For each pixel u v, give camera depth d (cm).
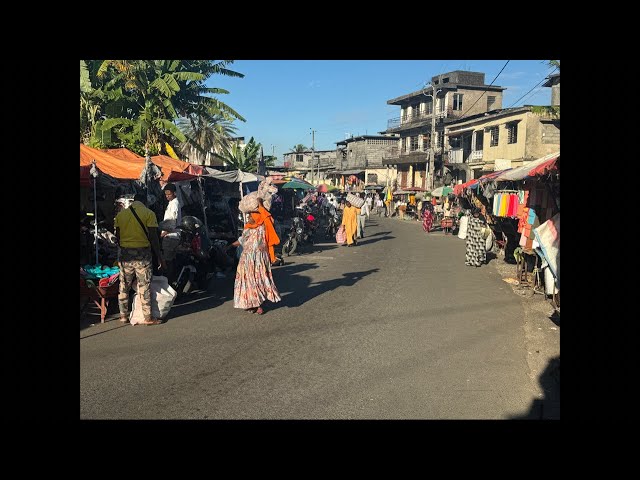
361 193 5747
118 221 662
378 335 650
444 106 4472
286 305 820
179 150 2477
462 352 586
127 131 2039
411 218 4066
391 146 5997
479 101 4491
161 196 1088
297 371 511
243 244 745
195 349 578
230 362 536
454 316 761
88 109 2062
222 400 437
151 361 534
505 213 1243
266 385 472
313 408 423
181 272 845
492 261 1428
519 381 495
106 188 917
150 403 428
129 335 632
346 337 639
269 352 572
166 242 823
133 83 2089
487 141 3397
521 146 3012
